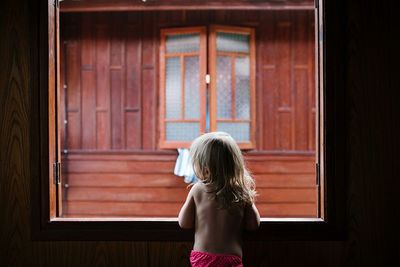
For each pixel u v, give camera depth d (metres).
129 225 2.06
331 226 2.03
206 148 1.82
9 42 2.09
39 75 2.07
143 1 4.09
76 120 4.52
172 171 4.43
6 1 2.09
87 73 4.52
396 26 2.06
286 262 2.04
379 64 2.06
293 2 4.10
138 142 4.50
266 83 4.50
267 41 4.48
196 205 1.83
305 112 4.51
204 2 4.07
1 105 2.08
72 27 4.50
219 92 4.35
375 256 2.05
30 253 2.07
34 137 2.06
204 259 1.76
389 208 2.05
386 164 2.05
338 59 2.04
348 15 2.06
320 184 2.10
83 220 2.07
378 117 2.06
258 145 4.50
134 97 4.50
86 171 4.47
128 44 4.49
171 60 4.43
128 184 4.45
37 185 2.06
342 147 2.04
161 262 2.06
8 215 2.07
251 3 4.09
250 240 2.04
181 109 4.36
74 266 2.07
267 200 4.43
